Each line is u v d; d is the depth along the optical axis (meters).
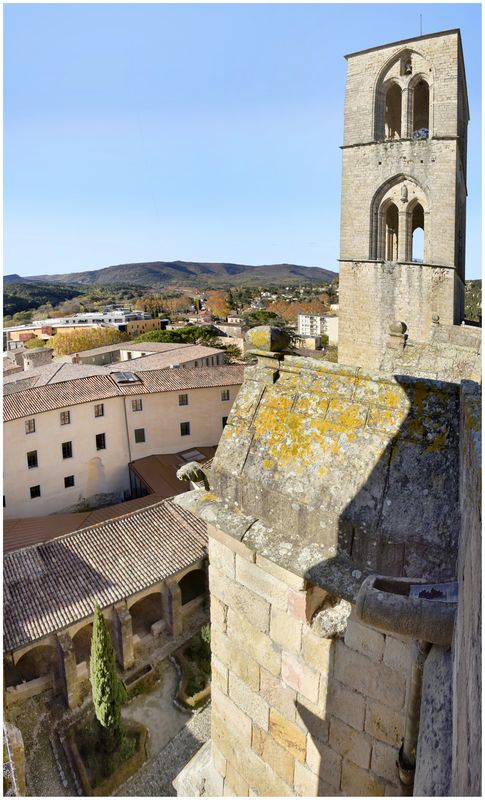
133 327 143.12
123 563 26.11
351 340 32.84
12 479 38.81
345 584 4.66
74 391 43.22
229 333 137.38
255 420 6.00
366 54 30.45
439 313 29.80
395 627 3.71
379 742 5.23
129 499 45.97
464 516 3.74
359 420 5.19
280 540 5.38
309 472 5.31
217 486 6.19
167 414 47.25
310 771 5.89
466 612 2.94
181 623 27.23
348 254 32.28
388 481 4.79
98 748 20.94
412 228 31.47
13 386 51.75
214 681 6.96
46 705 23.08
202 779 7.43
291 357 5.94
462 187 32.41
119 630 24.75
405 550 4.54
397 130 34.59
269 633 6.00
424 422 4.82
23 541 32.25
